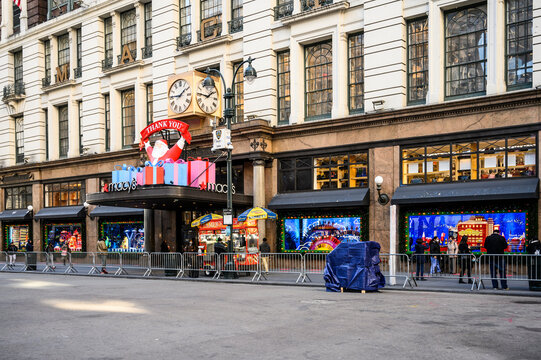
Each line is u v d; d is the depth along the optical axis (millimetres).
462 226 20375
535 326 9664
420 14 22078
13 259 29609
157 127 25750
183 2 30469
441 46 21469
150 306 12883
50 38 38094
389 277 18438
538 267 15117
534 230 18688
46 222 37125
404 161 22078
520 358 7316
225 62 27781
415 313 11297
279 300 13836
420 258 17953
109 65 34344
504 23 20172
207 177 23969
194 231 28078
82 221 34656
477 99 19922
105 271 24984
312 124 24312
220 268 21188
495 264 16188
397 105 22203
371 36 23047
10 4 41812
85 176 34594
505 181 19344
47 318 11133
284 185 25578
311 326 9852
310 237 24438
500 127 19594
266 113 26078
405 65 22578
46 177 37125
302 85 25500
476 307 12148
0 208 40281
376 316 10938
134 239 32125
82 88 35375
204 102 26953
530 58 19641
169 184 23031
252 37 26750
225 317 11039
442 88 21422
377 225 22344
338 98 24062
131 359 7422
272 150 25891
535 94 18703
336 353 7660
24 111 39438
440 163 21156
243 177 26781
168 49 30266
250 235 23547
